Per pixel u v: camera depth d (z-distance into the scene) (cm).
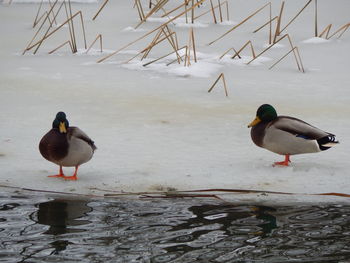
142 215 872
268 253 740
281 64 1820
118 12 2433
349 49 1959
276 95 1531
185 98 1505
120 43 2048
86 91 1551
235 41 2048
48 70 1748
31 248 755
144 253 740
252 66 1802
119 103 1455
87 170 1071
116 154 1145
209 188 992
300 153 1053
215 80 1669
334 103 1465
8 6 2570
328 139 1037
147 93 1542
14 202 923
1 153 1136
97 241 777
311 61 1842
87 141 993
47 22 2298
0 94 1509
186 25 2239
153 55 1916
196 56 1884
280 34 2125
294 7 2464
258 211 889
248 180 1027
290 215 873
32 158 1123
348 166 1092
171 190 983
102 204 918
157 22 2286
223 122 1335
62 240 779
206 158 1132
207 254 738
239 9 2448
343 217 863
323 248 755
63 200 933
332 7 2467
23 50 1966
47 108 1411
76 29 2205
